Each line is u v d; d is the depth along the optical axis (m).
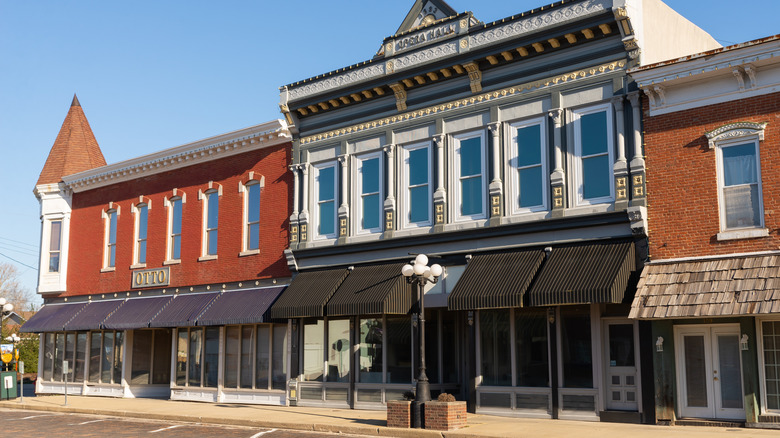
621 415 18.22
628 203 18.48
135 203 32.81
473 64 21.52
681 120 18.08
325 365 24.72
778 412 16.23
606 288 17.47
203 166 30.20
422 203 22.84
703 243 17.41
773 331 16.48
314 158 25.91
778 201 16.55
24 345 48.06
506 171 20.94
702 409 17.33
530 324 20.31
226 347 28.44
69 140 37.38
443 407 17.28
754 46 16.70
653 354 17.81
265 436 17.92
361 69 24.31
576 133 19.81
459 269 21.62
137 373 32.38
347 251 24.25
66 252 35.69
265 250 27.30
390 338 23.30
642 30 19.23
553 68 20.36
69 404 27.77
